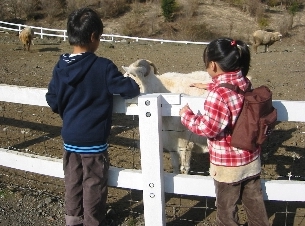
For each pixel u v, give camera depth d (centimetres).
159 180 350
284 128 671
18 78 1082
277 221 409
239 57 294
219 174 313
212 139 309
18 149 572
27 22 3178
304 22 3069
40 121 688
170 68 1374
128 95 325
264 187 351
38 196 454
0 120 686
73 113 328
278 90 995
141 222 405
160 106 338
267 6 3441
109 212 413
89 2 3353
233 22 3095
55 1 3272
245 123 289
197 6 3269
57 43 1970
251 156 307
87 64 314
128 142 611
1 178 489
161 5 3219
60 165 398
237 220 329
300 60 1523
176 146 464
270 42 1936
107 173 354
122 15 3262
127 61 1507
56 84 328
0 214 420
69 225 369
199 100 332
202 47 1947
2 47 1769
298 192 348
